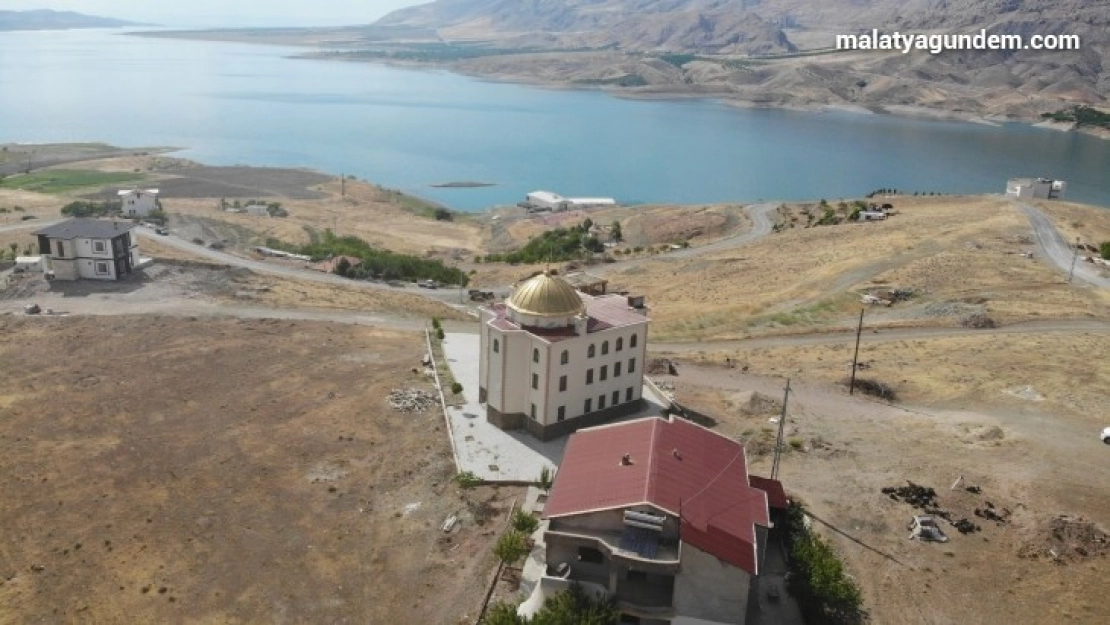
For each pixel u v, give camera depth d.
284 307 131.38
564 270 174.88
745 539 54.69
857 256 157.88
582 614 52.59
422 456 81.94
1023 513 68.12
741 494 59.56
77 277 136.25
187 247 171.50
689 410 91.44
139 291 133.00
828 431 84.62
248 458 81.62
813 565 57.41
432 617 60.09
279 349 111.56
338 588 63.22
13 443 83.50
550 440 85.12
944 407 89.50
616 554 53.81
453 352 111.88
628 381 89.56
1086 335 109.88
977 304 124.50
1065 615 57.12
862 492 72.62
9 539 68.38
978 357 103.50
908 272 142.12
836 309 130.50
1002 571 61.81
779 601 58.38
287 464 80.62
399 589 63.06
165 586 63.09
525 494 74.88
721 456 63.78
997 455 78.00
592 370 86.00
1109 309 121.44
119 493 75.31
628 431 65.75
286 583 63.72
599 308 92.19
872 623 56.75
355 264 163.75
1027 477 73.69
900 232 177.50
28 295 129.38
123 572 64.62
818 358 109.12
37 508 72.62
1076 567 61.59
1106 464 75.62
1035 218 183.88
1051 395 89.62
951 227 177.62
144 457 81.56
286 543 68.44
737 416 90.00
